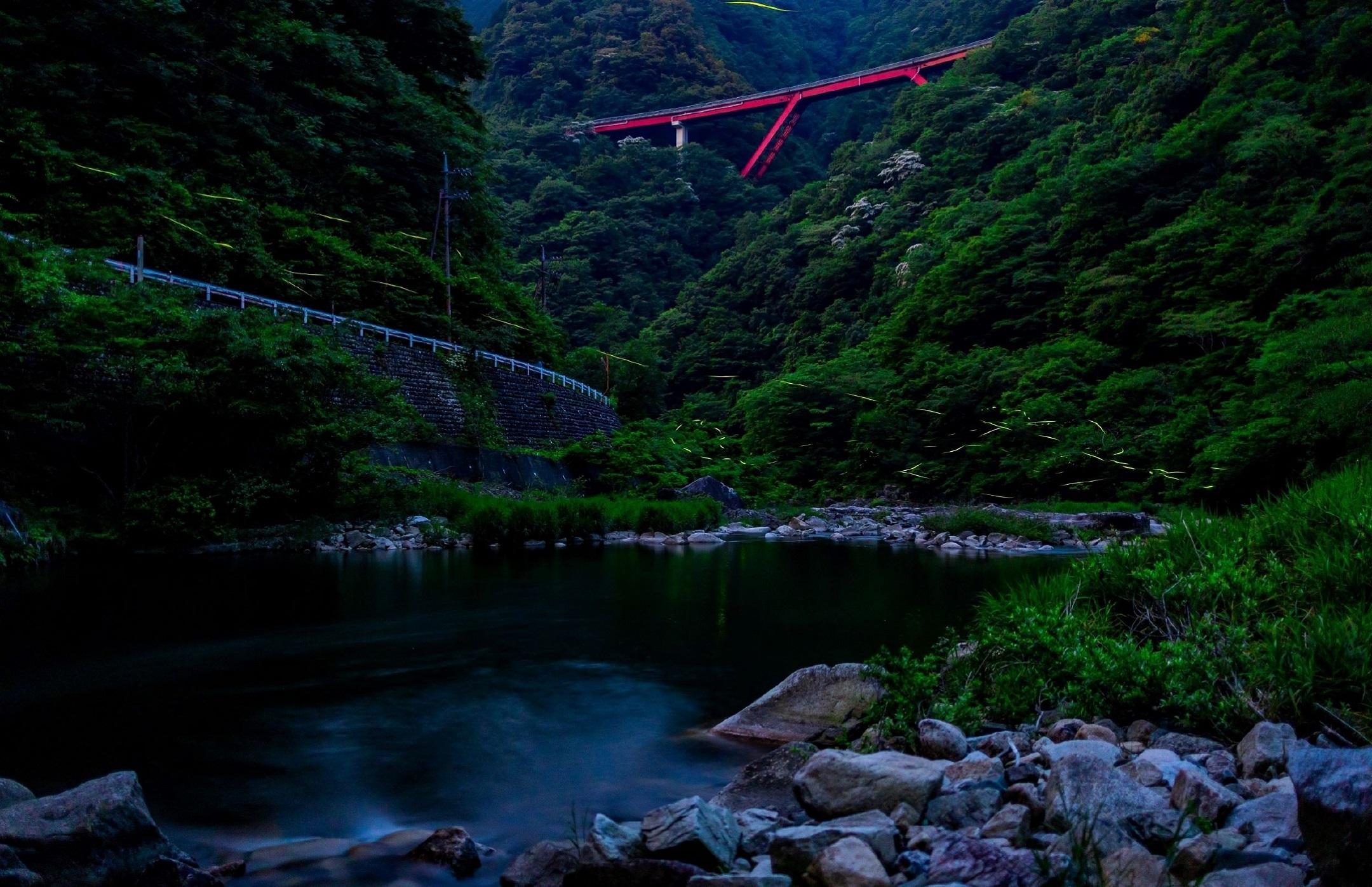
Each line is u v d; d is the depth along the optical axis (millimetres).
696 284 106875
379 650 9375
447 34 49938
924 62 118500
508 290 46562
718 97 145000
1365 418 21844
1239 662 5656
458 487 25438
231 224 30547
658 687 7879
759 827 4438
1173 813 3861
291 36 38375
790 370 80688
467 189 46719
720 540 25484
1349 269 41344
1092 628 6805
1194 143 58406
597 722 6816
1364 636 5227
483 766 5840
